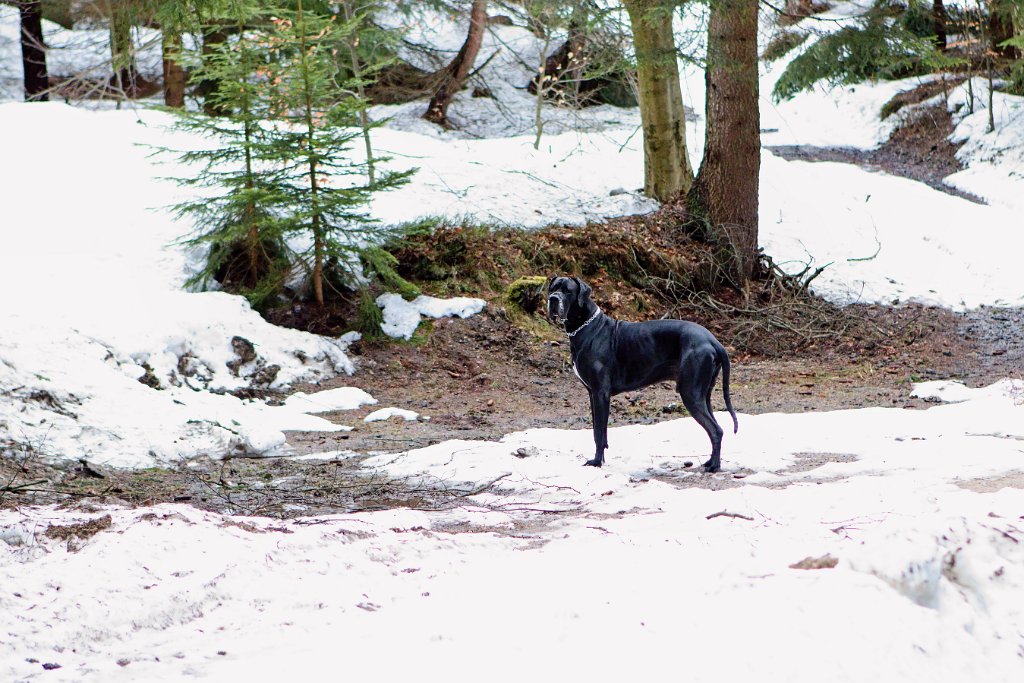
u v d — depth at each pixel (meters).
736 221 19.36
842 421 10.23
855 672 3.05
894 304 18.84
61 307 12.95
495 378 14.88
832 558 3.74
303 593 4.49
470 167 21.89
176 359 13.04
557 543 5.36
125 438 9.91
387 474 8.50
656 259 18.72
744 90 18.95
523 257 17.86
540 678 3.13
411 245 17.00
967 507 5.34
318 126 15.59
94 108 29.98
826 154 30.55
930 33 32.78
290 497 7.62
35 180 18.09
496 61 36.03
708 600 3.59
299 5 15.30
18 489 7.34
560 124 31.84
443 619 3.85
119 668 3.58
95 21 25.34
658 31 19.78
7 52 33.12
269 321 15.75
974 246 21.23
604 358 8.52
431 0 25.62
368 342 15.55
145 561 4.95
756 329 17.69
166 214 17.50
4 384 10.28
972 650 3.29
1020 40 25.95
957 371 15.51
